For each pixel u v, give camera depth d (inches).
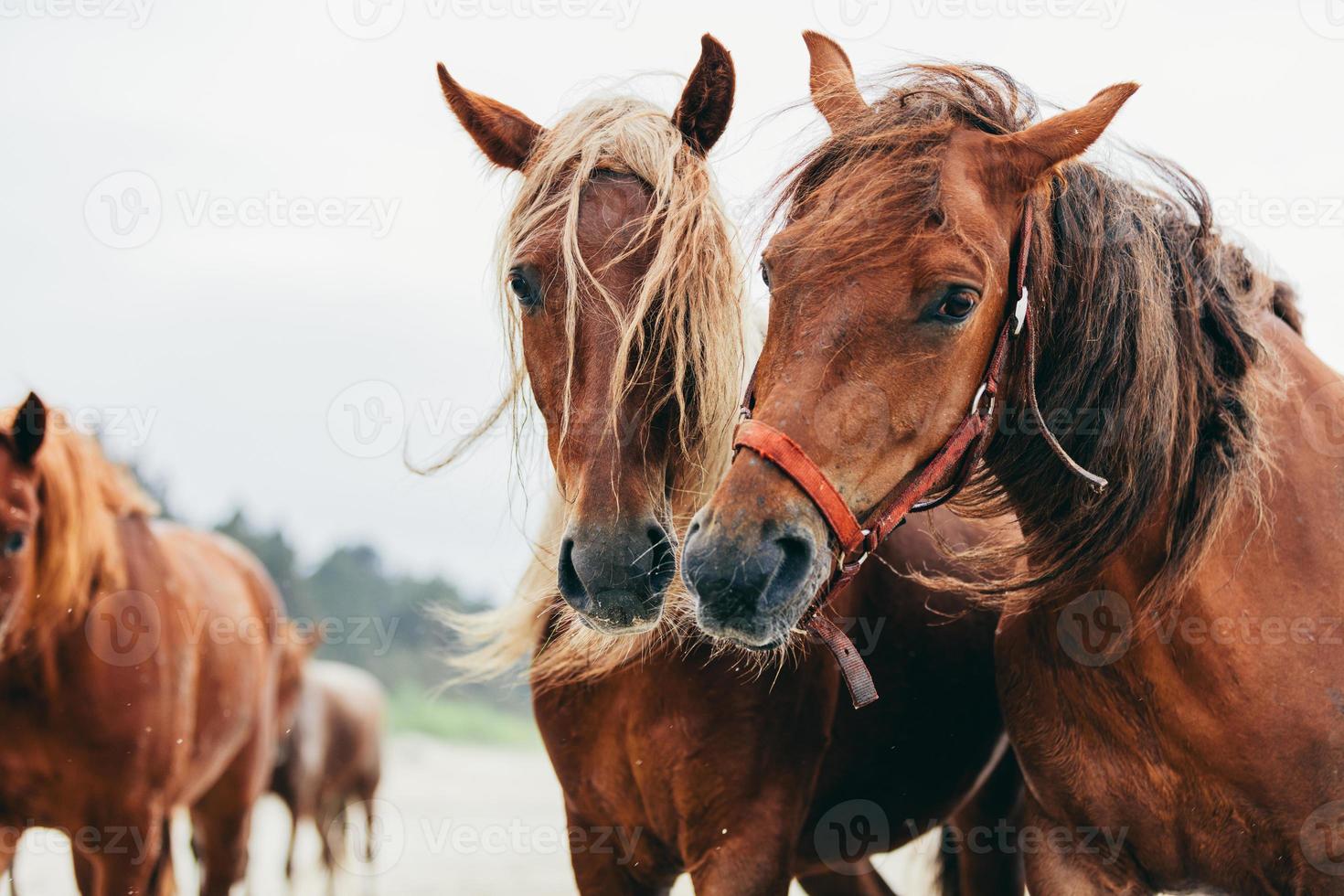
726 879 108.3
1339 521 94.0
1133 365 92.2
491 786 571.5
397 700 916.0
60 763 159.8
